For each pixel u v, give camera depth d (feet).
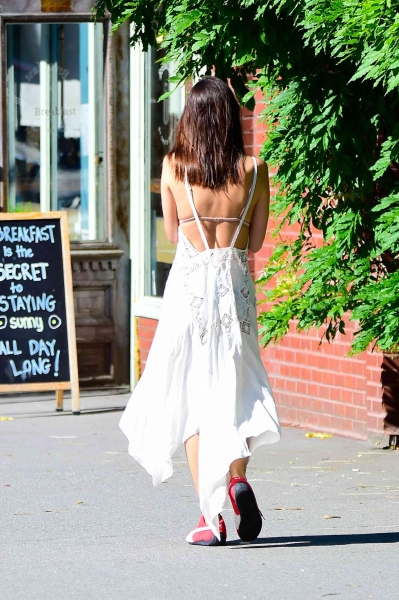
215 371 28.14
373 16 27.94
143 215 55.98
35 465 41.16
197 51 34.94
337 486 36.76
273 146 34.04
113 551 29.19
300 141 32.94
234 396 27.91
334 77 32.81
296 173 34.12
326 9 29.07
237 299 28.43
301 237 37.17
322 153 33.17
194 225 28.48
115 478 38.83
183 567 27.37
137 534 31.09
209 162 28.32
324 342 45.44
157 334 28.96
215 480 27.63
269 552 28.66
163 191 28.99
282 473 38.78
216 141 28.35
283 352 47.67
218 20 32.45
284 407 47.75
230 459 27.37
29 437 46.78
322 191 33.94
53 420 50.75
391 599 24.68
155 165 56.03
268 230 47.21
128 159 56.29
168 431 28.53
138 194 55.98
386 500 34.73
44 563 28.14
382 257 35.88
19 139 55.36
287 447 43.09
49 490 36.96
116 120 55.98
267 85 34.45
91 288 56.18
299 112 33.01
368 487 36.58
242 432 27.86
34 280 52.03
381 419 42.78
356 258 34.42
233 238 28.58
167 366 28.55
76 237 56.59
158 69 55.62
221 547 29.37
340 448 42.75
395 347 33.88
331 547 29.09
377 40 27.94
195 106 28.50
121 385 57.00
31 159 55.67
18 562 28.32
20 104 55.26
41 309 51.98
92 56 56.13
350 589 25.40
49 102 55.83
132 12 37.58
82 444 45.27
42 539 30.73
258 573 26.73
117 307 56.65
